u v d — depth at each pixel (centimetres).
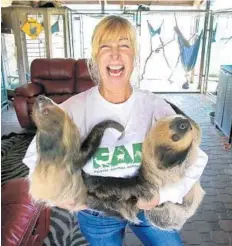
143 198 101
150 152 95
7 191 138
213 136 412
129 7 725
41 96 93
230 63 592
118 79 102
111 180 101
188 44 659
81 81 449
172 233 120
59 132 91
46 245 200
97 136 101
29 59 583
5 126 452
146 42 675
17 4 566
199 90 676
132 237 210
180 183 99
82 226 125
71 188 97
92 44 104
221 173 308
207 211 241
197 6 704
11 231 117
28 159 103
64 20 590
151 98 111
